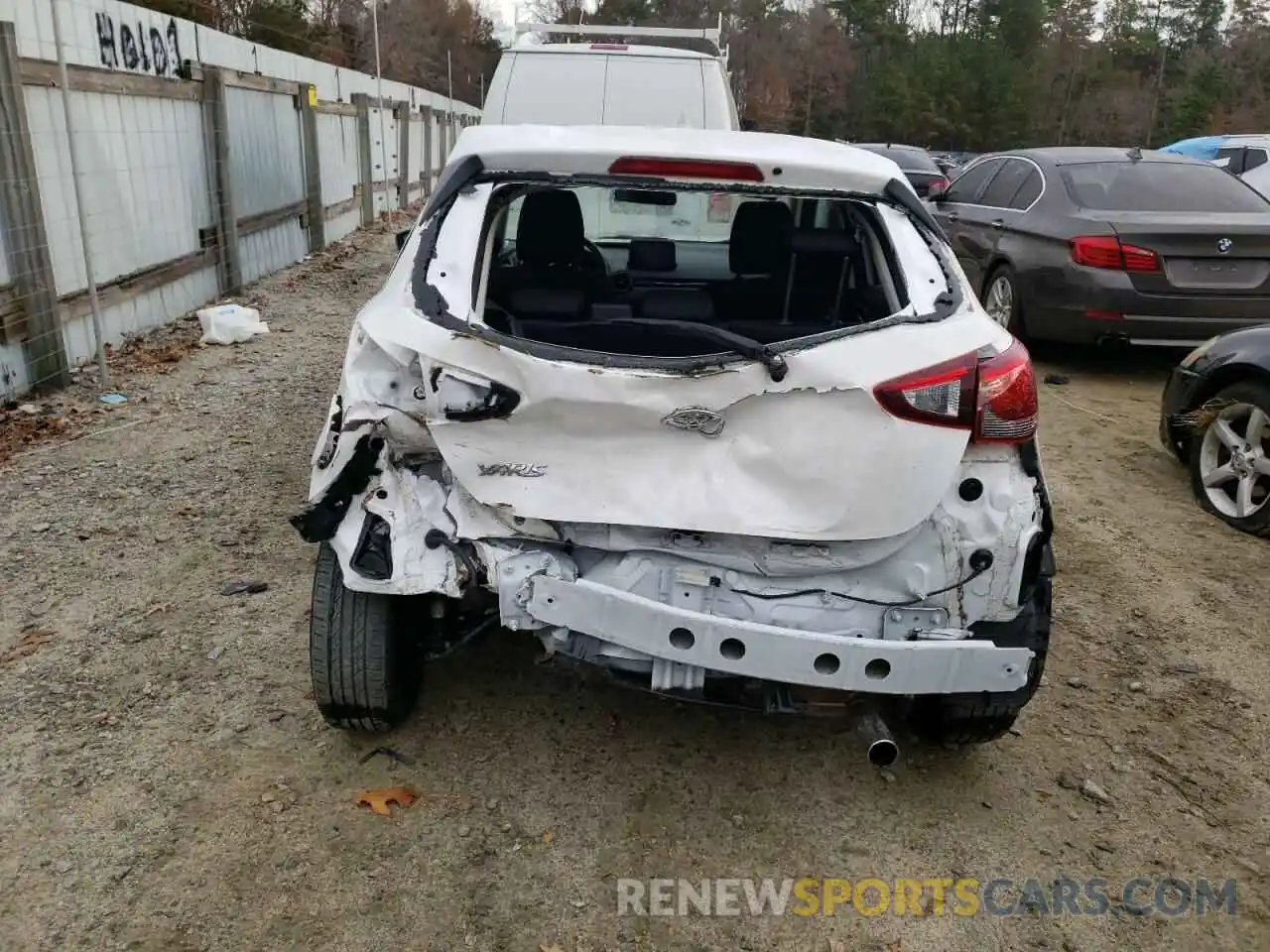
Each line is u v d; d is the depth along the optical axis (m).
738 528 2.62
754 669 2.56
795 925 2.64
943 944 2.60
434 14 51.50
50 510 4.81
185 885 2.65
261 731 3.26
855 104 64.81
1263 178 13.27
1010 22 67.56
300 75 13.26
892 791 3.16
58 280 6.87
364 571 2.75
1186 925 2.68
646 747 3.30
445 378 2.60
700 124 7.69
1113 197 7.81
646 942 2.56
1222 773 3.29
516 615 2.71
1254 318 7.21
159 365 7.28
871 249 3.46
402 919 2.58
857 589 2.74
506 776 3.12
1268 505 4.97
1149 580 4.57
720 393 2.60
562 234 3.69
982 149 58.97
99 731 3.22
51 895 2.59
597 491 2.64
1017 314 7.95
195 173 9.05
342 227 14.70
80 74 6.95
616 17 56.56
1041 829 3.02
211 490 5.11
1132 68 73.19
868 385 2.57
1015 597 2.76
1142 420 6.91
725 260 4.86
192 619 3.89
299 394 6.80
